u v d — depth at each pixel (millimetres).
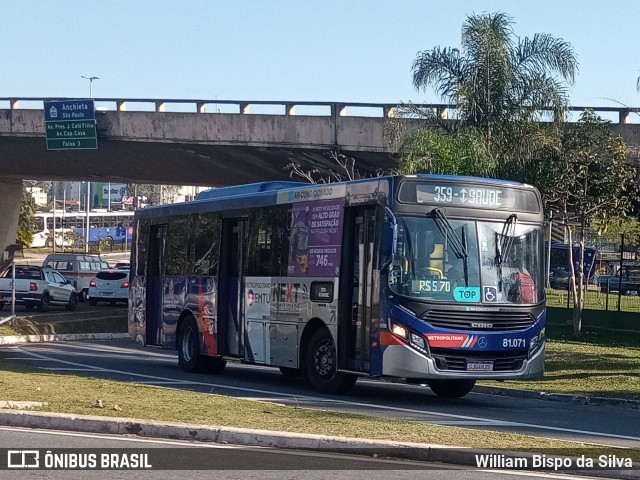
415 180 16188
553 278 63094
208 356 21703
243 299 19984
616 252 62562
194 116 41125
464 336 16078
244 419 12234
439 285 16078
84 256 56000
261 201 19625
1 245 61406
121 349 31500
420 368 15820
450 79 28734
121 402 13578
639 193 31125
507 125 28188
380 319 16031
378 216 16281
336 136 37531
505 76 28234
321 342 17578
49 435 11391
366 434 11219
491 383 21062
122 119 43188
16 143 47656
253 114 39531
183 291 22234
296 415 12867
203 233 21578
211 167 45812
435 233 16203
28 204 111562
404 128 29406
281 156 40531
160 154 44781
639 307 37969
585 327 33500
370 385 21047
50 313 42906
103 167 50688
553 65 28766
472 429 12141
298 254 18312
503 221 16688
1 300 43844
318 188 17953
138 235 24688
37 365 22609
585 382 20922
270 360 18984
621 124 31469
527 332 16625
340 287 17031
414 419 13984
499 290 16438
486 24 28578
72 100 44250
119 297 51156
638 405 17531
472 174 27094
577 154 28656
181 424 11500
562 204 30594
